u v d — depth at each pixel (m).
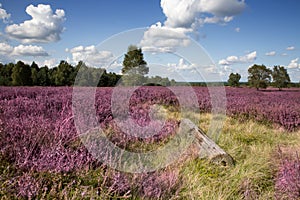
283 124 7.72
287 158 4.06
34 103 5.86
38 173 2.67
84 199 2.47
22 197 2.37
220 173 3.69
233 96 14.28
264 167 3.96
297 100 15.59
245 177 3.58
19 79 32.84
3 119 4.05
